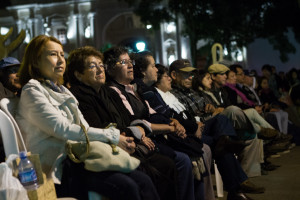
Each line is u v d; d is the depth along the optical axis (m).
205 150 4.33
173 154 3.64
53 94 2.94
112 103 3.55
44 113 2.79
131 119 3.67
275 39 25.64
